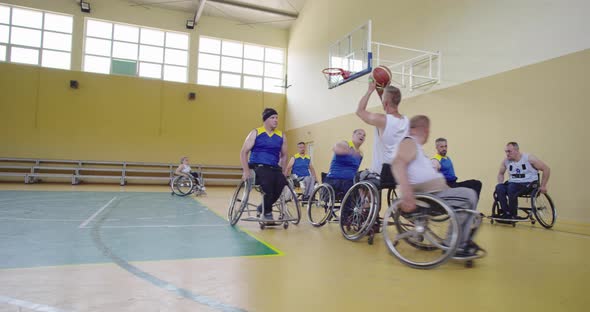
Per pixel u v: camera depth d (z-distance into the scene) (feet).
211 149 42.37
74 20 37.78
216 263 7.60
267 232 11.77
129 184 39.04
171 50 41.63
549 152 16.40
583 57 15.29
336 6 33.47
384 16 26.89
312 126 37.29
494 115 18.88
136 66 40.22
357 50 28.48
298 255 8.48
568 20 15.85
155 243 9.58
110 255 8.11
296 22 42.73
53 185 33.71
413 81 24.14
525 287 6.40
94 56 38.88
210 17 42.55
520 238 11.88
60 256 7.89
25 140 36.29
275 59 45.52
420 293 5.97
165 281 6.27
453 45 21.35
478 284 6.53
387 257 8.40
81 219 13.67
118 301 5.24
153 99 40.55
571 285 6.55
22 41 36.70
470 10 20.40
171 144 40.96
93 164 38.29
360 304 5.41
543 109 16.67
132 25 39.91
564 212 15.74
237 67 43.98
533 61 17.19
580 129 15.30
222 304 5.25
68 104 37.65
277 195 12.66
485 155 19.24
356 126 29.32
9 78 36.06
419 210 7.79
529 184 14.90
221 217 15.44
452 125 21.26
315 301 5.48
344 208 10.81
